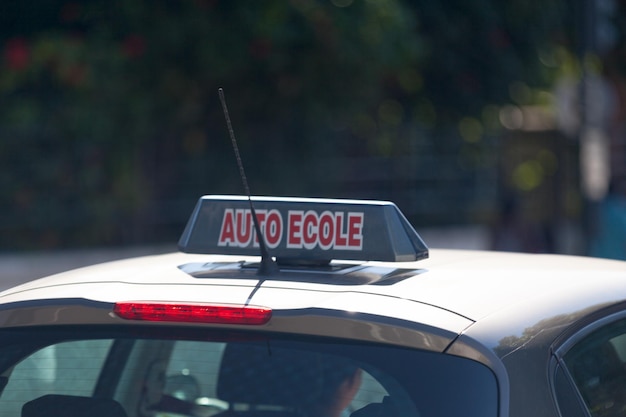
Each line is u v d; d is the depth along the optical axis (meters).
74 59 19.34
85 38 20.11
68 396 4.32
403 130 24.05
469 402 3.82
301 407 3.96
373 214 4.49
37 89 19.83
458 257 5.44
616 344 4.70
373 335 3.95
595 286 4.84
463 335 3.92
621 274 5.23
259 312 4.00
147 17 19.61
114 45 19.69
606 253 14.49
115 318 4.20
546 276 4.88
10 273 18.64
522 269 5.02
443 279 4.54
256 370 4.07
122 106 19.84
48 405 4.33
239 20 19.36
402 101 23.84
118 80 19.67
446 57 23.16
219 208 4.71
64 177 20.09
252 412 4.02
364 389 3.92
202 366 4.18
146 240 20.78
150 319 4.13
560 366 4.18
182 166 21.06
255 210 4.64
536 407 3.92
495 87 23.59
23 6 20.56
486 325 4.02
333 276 4.45
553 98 23.41
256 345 4.09
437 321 3.97
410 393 3.87
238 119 21.12
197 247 4.69
